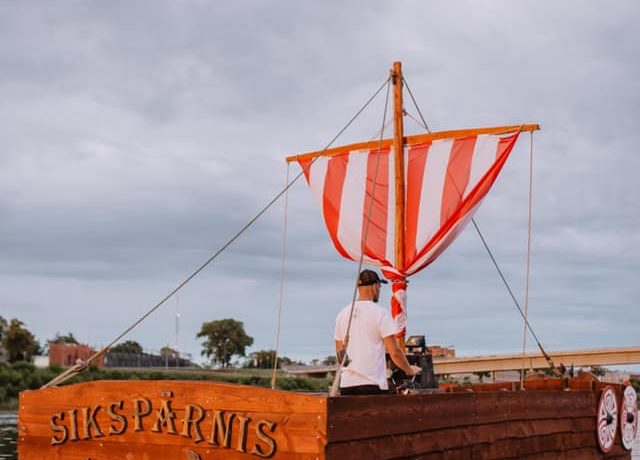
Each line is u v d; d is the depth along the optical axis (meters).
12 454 24.95
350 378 7.19
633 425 11.34
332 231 12.97
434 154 12.70
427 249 12.29
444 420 6.96
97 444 6.73
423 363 9.78
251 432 6.05
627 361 57.72
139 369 97.12
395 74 12.68
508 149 12.32
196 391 6.32
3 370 76.12
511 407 8.11
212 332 150.25
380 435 6.20
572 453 9.45
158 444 6.44
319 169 13.37
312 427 5.81
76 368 7.54
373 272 7.67
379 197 12.82
